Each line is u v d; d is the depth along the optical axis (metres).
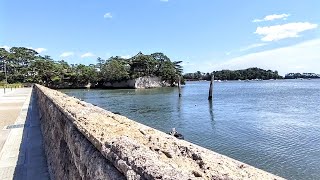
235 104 45.50
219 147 18.14
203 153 3.19
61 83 117.38
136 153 2.72
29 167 8.77
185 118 30.94
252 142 19.12
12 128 15.55
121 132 4.10
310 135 21.00
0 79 115.75
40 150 10.77
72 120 5.43
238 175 2.62
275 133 21.95
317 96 61.00
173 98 59.00
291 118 29.91
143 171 2.35
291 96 61.97
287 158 15.43
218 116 32.06
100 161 3.34
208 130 23.69
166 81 117.69
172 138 3.84
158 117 32.28
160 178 2.14
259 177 2.63
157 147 3.29
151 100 54.94
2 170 8.58
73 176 4.87
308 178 12.79
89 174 3.67
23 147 11.27
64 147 6.24
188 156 3.11
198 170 2.69
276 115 32.38
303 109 37.88
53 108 9.26
